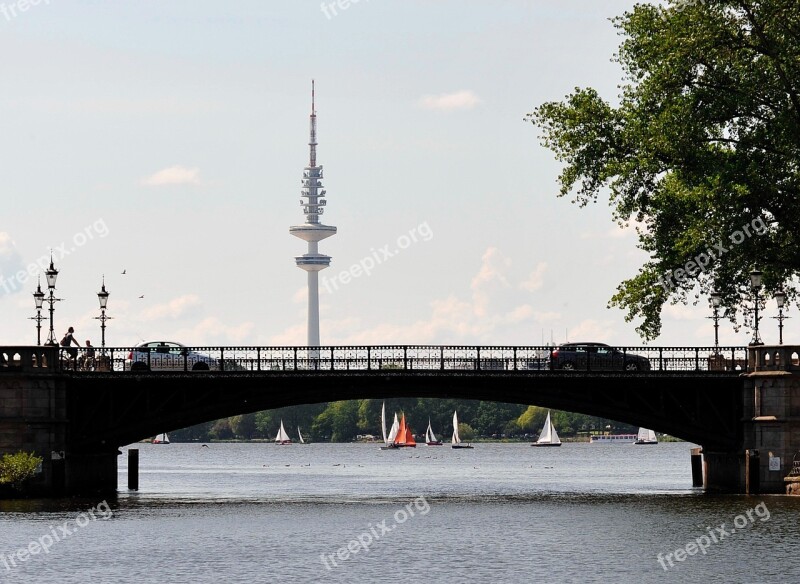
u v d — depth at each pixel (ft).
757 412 310.24
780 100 328.70
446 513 298.15
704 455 358.23
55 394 301.22
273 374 308.60
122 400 314.96
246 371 308.40
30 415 299.17
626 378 314.76
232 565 222.07
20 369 299.38
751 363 313.32
